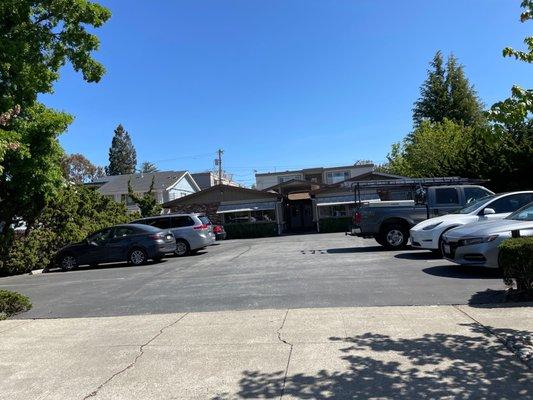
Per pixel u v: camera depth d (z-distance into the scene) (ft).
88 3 59.72
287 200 144.97
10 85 56.49
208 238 71.05
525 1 18.99
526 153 88.84
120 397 15.37
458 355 17.35
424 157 131.34
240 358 18.22
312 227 150.30
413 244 43.93
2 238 62.18
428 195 50.65
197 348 19.75
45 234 66.28
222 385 15.84
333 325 21.79
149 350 19.89
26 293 39.14
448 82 175.52
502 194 42.34
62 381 17.06
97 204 83.15
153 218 71.00
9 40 54.44
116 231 61.21
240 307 27.04
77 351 20.47
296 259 48.78
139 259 59.62
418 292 28.02
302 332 20.99
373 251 51.55
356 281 32.65
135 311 28.14
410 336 19.69
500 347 18.01
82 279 47.14
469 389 14.60
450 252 34.32
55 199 68.59
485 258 31.55
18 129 55.62
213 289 33.45
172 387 15.93
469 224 35.09
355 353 18.03
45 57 60.70
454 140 129.39
